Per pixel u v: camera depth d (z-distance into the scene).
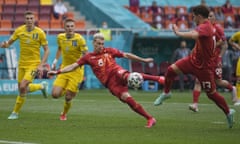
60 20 75.12
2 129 29.34
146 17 81.38
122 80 29.31
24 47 35.41
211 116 36.78
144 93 62.84
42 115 37.28
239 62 46.00
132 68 73.06
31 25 35.34
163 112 39.72
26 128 29.78
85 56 30.03
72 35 35.28
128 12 79.19
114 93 29.64
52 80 61.47
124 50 70.31
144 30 71.06
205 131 28.53
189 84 71.00
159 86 71.31
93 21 77.88
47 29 69.62
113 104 46.56
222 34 36.41
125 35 70.56
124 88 29.62
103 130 28.94
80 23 75.44
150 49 75.94
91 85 68.50
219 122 32.88
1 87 61.62
